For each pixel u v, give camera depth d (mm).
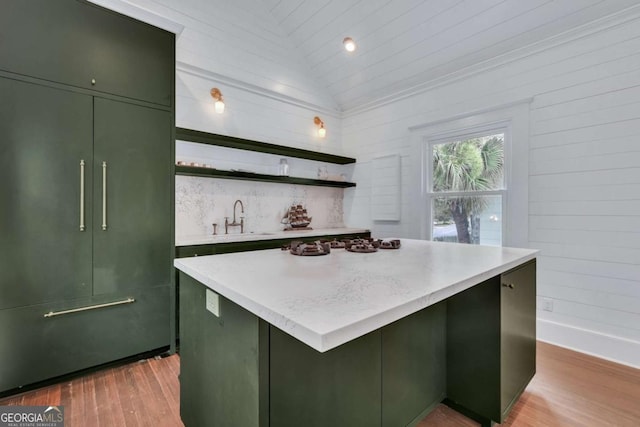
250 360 910
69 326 1965
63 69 1907
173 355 2367
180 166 2809
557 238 2541
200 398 1286
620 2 2162
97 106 2035
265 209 3723
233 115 3434
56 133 1893
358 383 1167
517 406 1736
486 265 1389
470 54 2969
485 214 3033
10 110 1749
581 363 2229
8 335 1773
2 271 1749
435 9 2762
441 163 3412
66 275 1948
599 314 2340
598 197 2338
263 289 966
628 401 1777
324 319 713
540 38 2574
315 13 3391
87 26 1991
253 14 3570
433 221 3479
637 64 2160
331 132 4422
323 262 1456
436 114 3398
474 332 1580
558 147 2525
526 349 1772
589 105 2371
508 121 2840
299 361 967
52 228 1894
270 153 3744
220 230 3340
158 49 2297
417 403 1491
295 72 3979
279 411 916
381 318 773
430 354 1577
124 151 2148
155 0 2893
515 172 2775
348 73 3885
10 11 1742
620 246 2250
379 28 3170
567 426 1568
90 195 2018
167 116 2344
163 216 2336
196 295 1323
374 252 1782
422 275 1174
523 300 1728
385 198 3926
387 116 3932
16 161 1776
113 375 2072
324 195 4375
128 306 2188
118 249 2139
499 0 2480
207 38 3221
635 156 2178
